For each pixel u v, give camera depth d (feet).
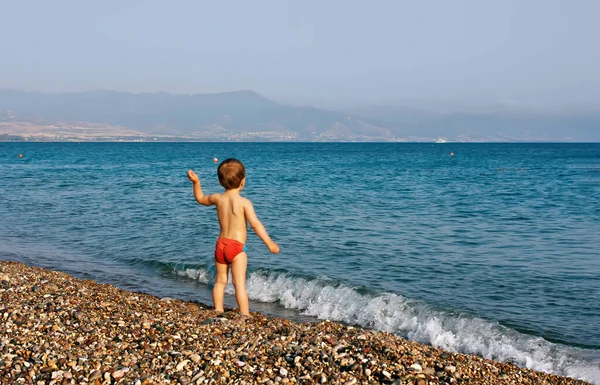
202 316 21.38
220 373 15.69
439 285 32.40
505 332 24.61
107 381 15.08
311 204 70.28
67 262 38.29
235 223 21.70
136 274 35.06
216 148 512.22
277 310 28.48
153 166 175.94
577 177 131.34
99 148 479.82
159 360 16.40
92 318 19.75
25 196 80.28
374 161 226.99
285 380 15.49
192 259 38.19
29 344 17.08
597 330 25.25
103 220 56.75
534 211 66.13
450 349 23.67
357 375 15.94
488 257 39.78
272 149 475.31
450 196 83.66
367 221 56.13
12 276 27.40
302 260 38.01
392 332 25.67
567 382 17.90
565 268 36.55
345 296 29.27
